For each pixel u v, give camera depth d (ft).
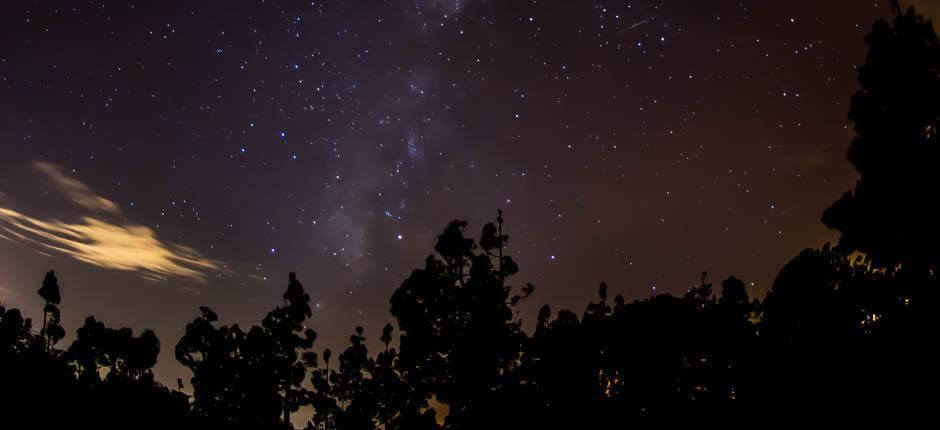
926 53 23.45
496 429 38.01
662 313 36.01
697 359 34.91
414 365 42.68
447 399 40.34
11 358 48.75
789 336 28.76
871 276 25.36
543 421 37.40
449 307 40.88
